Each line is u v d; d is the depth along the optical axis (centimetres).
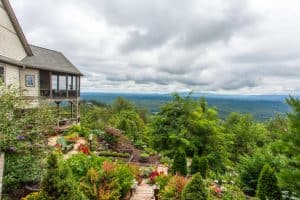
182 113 1520
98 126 2192
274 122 3331
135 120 3022
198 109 1546
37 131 789
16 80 1545
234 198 791
